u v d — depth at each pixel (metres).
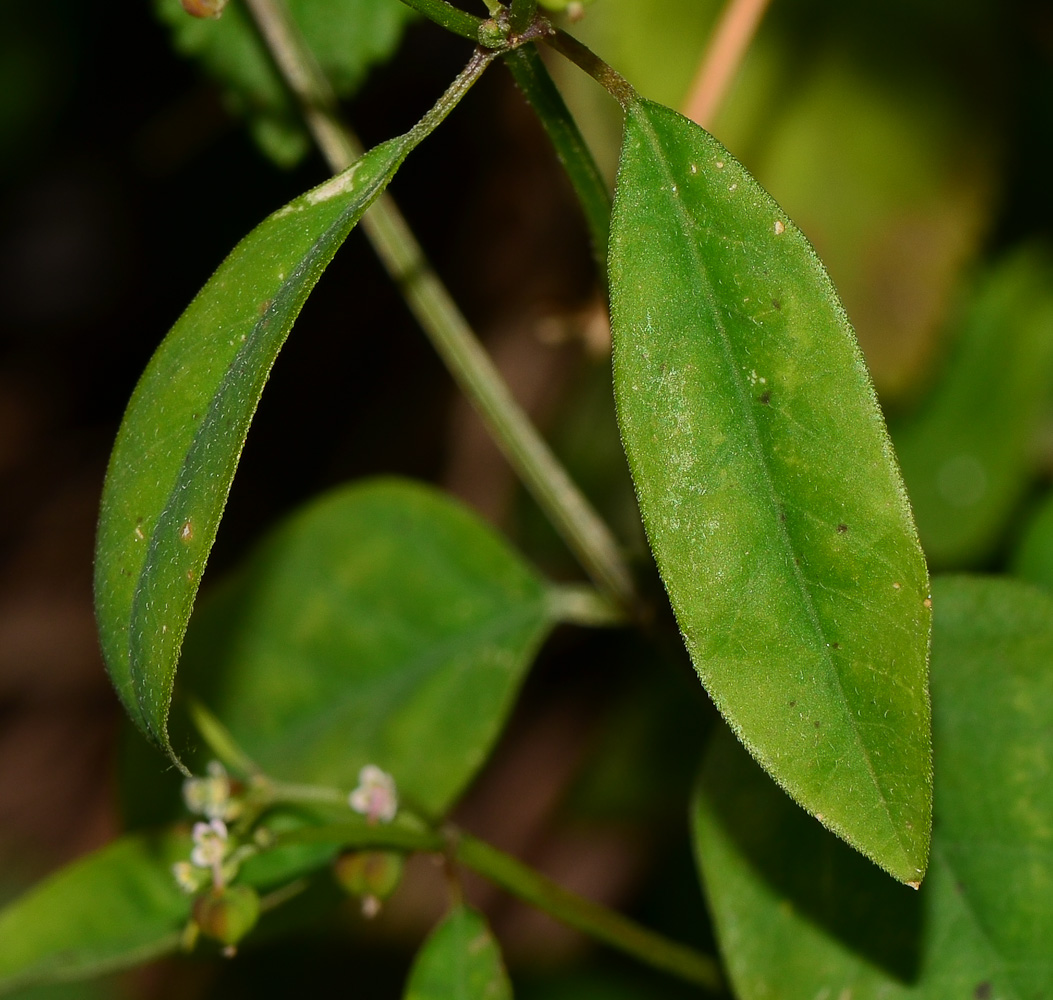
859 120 0.25
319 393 0.35
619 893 0.34
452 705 0.22
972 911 0.20
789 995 0.20
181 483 0.18
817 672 0.18
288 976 0.34
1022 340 0.27
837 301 0.18
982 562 0.27
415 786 0.22
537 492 0.22
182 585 0.18
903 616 0.18
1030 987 0.20
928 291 0.26
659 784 0.31
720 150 0.19
